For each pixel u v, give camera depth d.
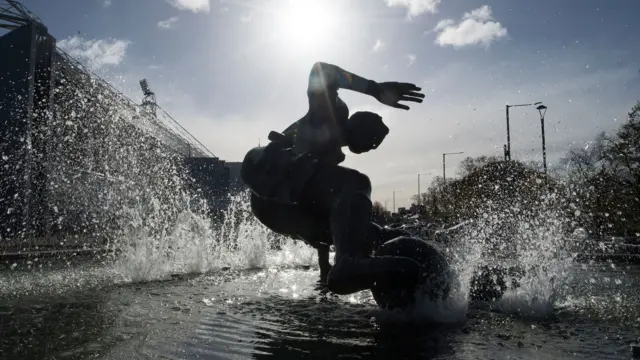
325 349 3.00
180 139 49.97
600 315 4.07
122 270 8.04
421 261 4.04
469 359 2.78
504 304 4.41
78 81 27.44
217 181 49.69
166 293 5.50
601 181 21.73
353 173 3.98
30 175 26.61
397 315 3.97
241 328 3.59
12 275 7.82
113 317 3.96
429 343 3.15
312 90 4.18
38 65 27.73
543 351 2.95
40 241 22.81
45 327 3.54
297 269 8.88
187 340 3.20
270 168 4.09
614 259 13.42
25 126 27.03
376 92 4.21
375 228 4.40
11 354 2.80
